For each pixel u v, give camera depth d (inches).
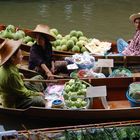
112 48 355.6
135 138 223.9
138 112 255.8
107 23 528.4
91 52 340.2
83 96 264.5
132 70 317.7
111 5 624.7
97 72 302.7
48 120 261.3
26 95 258.2
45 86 284.4
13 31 362.3
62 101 264.1
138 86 267.4
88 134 217.0
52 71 305.9
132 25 519.5
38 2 633.0
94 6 615.8
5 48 246.2
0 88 255.9
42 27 297.1
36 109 253.9
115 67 315.3
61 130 217.0
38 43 299.6
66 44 344.2
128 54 326.0
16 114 259.4
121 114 255.3
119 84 285.0
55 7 604.7
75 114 253.8
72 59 309.4
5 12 574.9
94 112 252.4
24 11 580.7
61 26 513.0
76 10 589.3
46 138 209.3
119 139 220.7
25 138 209.6
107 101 285.9
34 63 298.4
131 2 646.5
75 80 273.3
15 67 252.2
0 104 271.6
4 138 204.7
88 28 506.3
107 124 227.3
